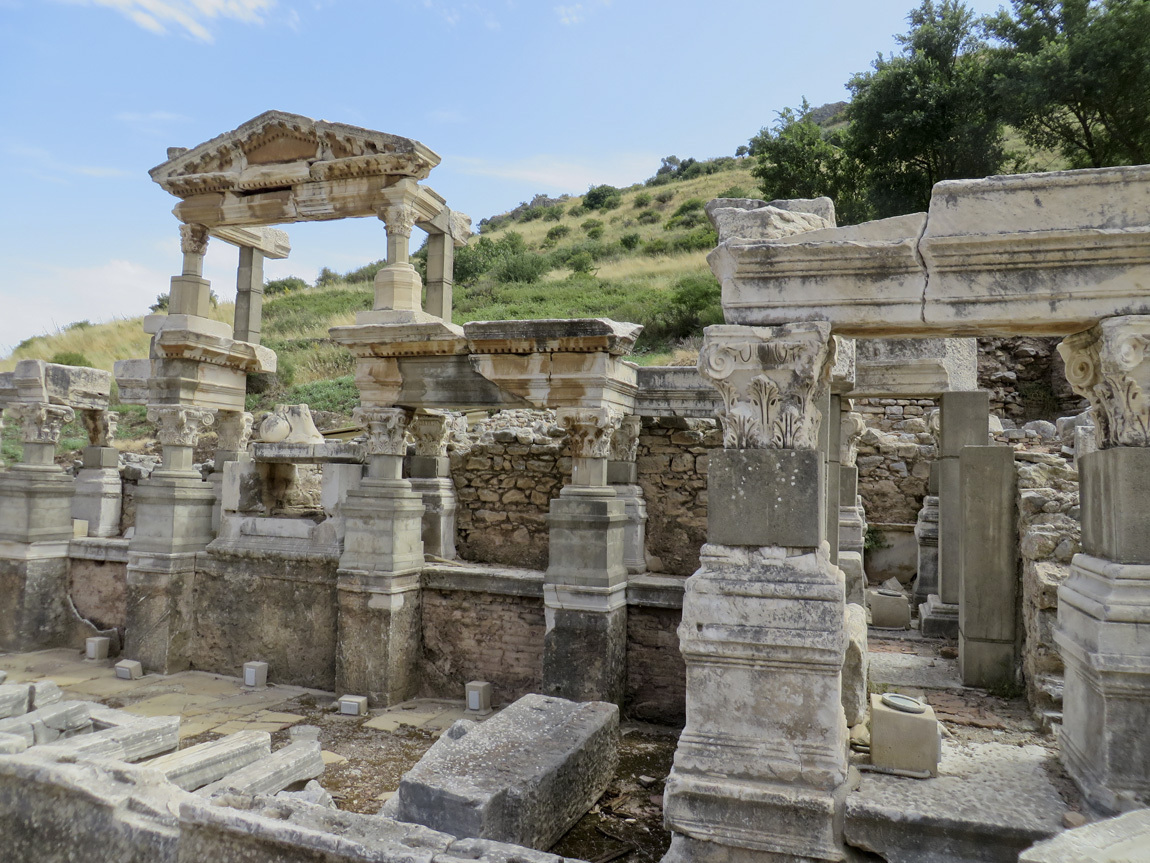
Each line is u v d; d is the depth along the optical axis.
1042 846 2.55
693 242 36.12
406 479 8.73
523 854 3.18
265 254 10.80
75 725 5.09
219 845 3.35
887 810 3.71
